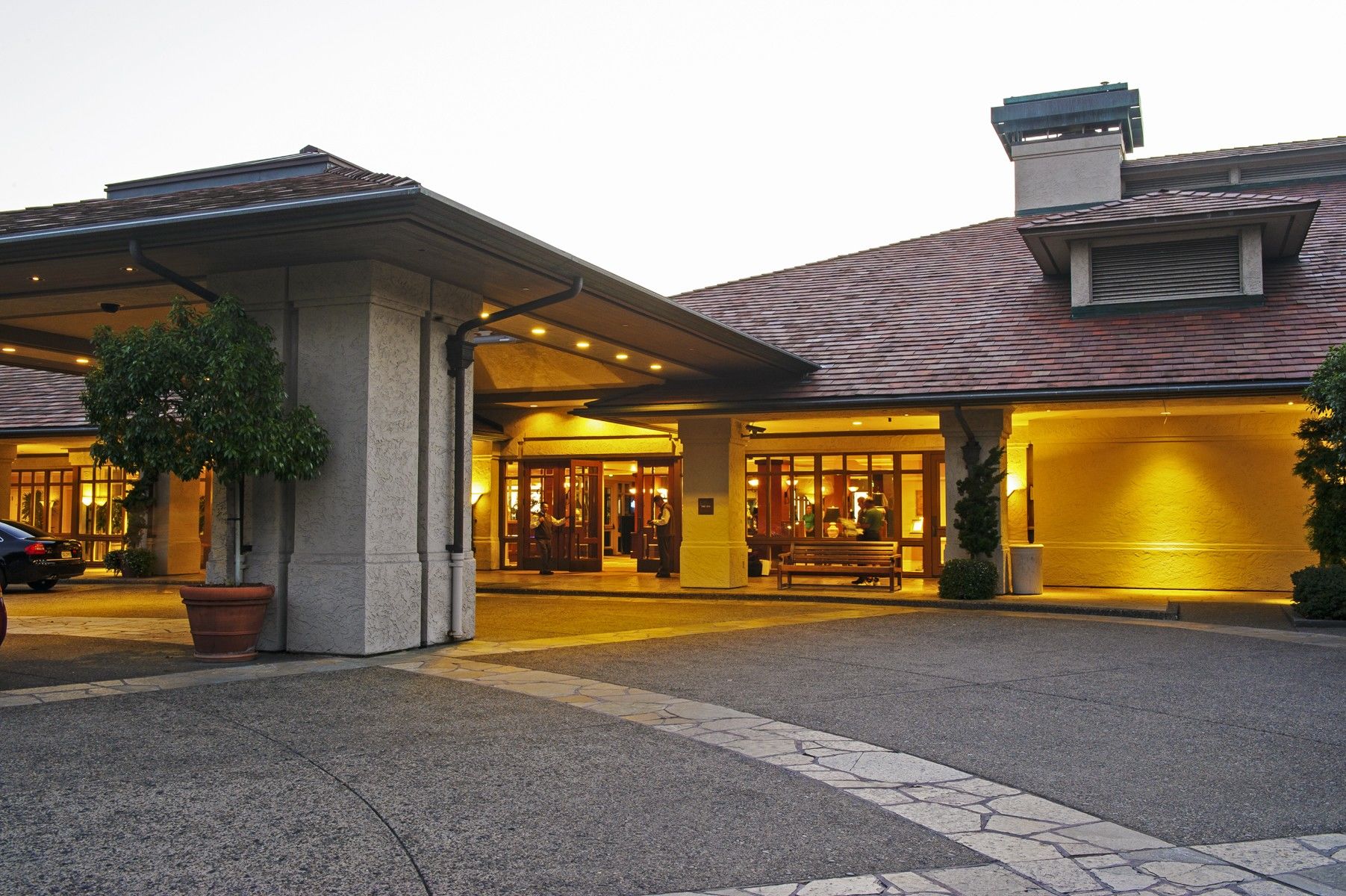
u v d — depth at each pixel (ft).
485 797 19.40
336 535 36.47
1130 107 85.10
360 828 17.52
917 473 75.15
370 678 31.53
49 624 46.37
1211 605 57.26
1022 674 33.76
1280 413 66.39
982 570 58.39
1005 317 66.95
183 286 35.32
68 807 18.37
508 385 71.67
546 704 27.94
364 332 36.42
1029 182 86.07
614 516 96.63
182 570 81.71
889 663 35.94
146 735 23.85
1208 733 25.45
